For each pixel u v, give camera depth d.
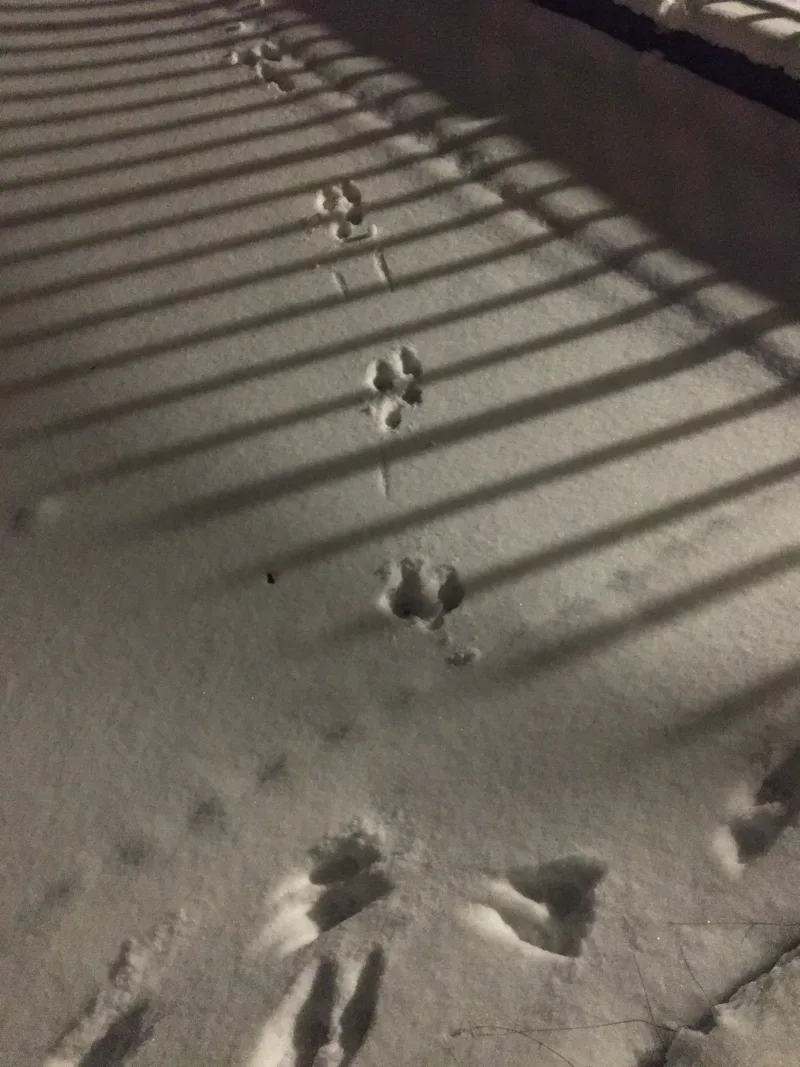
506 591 2.25
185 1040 1.67
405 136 3.53
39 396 2.77
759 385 2.60
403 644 2.19
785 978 1.60
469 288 2.97
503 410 2.63
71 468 2.58
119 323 2.97
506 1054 1.59
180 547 2.40
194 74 3.99
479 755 1.99
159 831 1.94
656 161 3.22
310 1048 1.67
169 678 2.17
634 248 2.98
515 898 1.80
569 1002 1.63
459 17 3.99
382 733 2.04
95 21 4.40
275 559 2.36
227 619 2.26
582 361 2.72
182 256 3.18
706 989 1.62
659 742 1.97
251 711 2.10
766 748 1.94
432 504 2.43
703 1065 1.52
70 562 2.39
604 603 2.20
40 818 1.97
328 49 4.01
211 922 1.82
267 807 1.96
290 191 3.38
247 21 4.28
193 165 3.52
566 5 3.70
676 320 2.79
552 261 3.01
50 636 2.26
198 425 2.66
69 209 3.38
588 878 1.81
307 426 2.64
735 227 2.97
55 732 2.10
